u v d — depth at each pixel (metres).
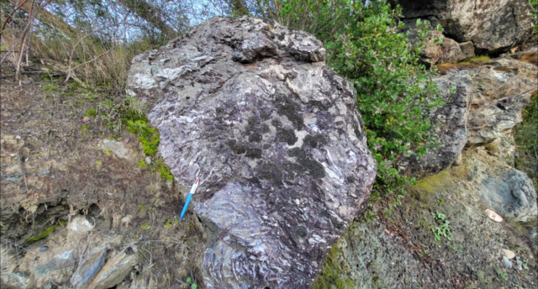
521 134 4.28
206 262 1.71
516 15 3.98
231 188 1.92
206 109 2.05
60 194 1.61
